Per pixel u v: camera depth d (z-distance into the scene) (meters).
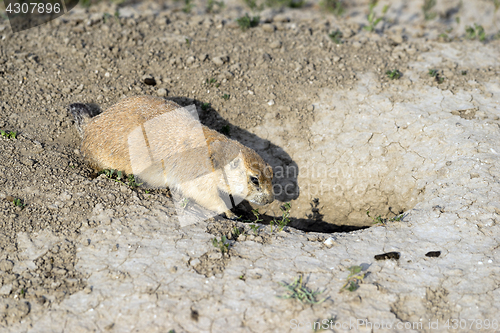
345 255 4.62
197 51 8.12
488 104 6.85
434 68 7.79
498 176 5.46
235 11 10.13
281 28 8.96
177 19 9.39
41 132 6.32
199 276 4.25
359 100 7.18
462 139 6.17
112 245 4.55
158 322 3.81
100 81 7.34
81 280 4.19
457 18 9.27
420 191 5.88
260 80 7.52
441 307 4.00
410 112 6.84
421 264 4.45
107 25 8.70
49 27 8.62
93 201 5.07
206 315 3.87
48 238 4.57
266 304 3.96
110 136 5.58
